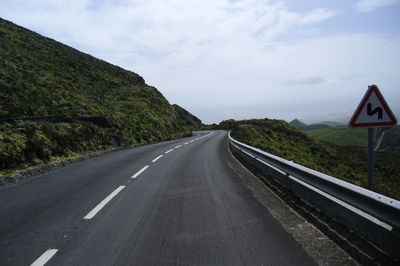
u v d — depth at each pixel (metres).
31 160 11.73
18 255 4.16
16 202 6.89
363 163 50.78
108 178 9.95
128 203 6.89
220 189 8.41
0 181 8.89
